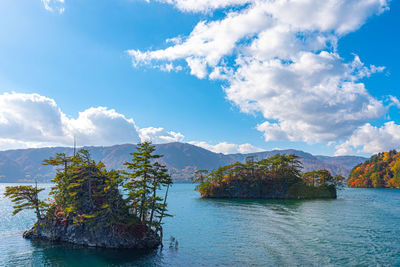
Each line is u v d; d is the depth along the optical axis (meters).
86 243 47.28
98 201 50.16
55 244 48.12
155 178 46.66
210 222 71.00
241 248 44.56
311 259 38.12
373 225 63.94
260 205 114.19
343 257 38.88
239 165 165.62
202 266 36.00
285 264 36.16
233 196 158.25
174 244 47.69
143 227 47.50
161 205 47.03
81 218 47.78
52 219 52.66
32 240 51.56
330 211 91.06
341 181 163.00
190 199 155.50
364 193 194.75
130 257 40.44
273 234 54.75
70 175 51.91
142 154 44.97
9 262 38.41
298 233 55.28
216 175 166.38
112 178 48.81
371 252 41.28
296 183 155.12
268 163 165.12
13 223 75.19
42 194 179.88
